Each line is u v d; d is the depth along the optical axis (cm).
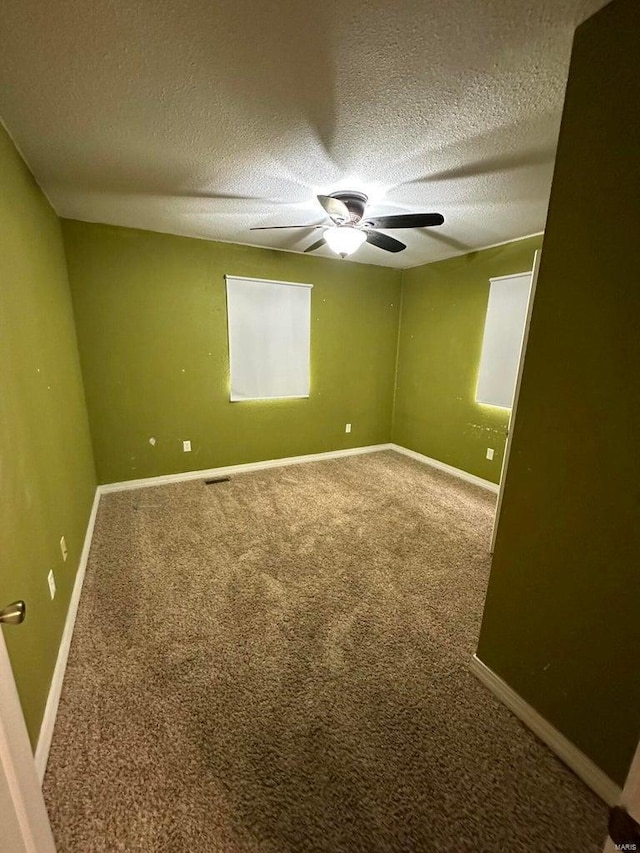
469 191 227
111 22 110
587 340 110
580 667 118
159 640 171
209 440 377
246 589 207
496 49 120
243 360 376
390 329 459
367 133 168
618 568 106
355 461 439
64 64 126
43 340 193
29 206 193
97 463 330
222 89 140
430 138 171
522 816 109
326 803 111
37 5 104
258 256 363
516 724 137
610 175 101
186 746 126
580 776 119
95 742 127
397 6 106
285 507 310
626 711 107
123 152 184
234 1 104
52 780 115
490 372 355
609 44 99
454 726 136
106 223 296
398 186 221
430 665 161
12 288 152
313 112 154
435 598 203
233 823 106
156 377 340
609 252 102
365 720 137
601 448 108
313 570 226
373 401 470
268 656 164
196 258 336
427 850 102
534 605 132
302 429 429
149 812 108
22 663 115
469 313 373
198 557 237
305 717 137
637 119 94
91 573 219
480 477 372
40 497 156
